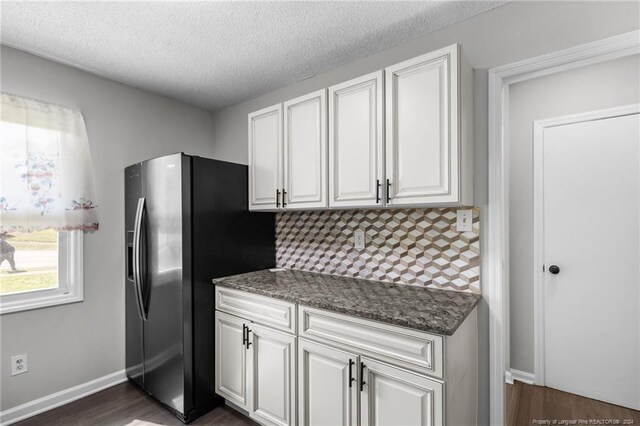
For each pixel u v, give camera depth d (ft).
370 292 5.83
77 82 7.54
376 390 4.64
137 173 7.72
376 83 5.59
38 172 6.75
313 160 6.51
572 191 7.48
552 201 7.73
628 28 4.40
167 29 5.98
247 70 7.76
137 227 7.27
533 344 8.01
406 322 4.27
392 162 5.38
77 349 7.43
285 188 7.01
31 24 5.77
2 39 6.26
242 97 9.51
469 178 5.36
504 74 5.35
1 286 6.52
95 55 6.93
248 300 6.40
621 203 6.93
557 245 7.67
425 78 5.08
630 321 6.85
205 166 7.02
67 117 7.23
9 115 6.42
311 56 7.10
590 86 7.30
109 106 8.11
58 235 7.30
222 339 6.88
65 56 6.96
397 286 6.32
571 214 7.50
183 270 6.50
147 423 6.52
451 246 5.87
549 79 7.78
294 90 8.56
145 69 7.63
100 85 7.95
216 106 10.27
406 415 4.32
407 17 5.70
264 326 6.09
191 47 6.66
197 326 6.73
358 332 4.82
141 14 5.51
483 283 5.55
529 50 5.14
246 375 6.38
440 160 4.93
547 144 7.79
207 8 5.38
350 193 5.93
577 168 7.43
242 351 6.46
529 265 8.05
